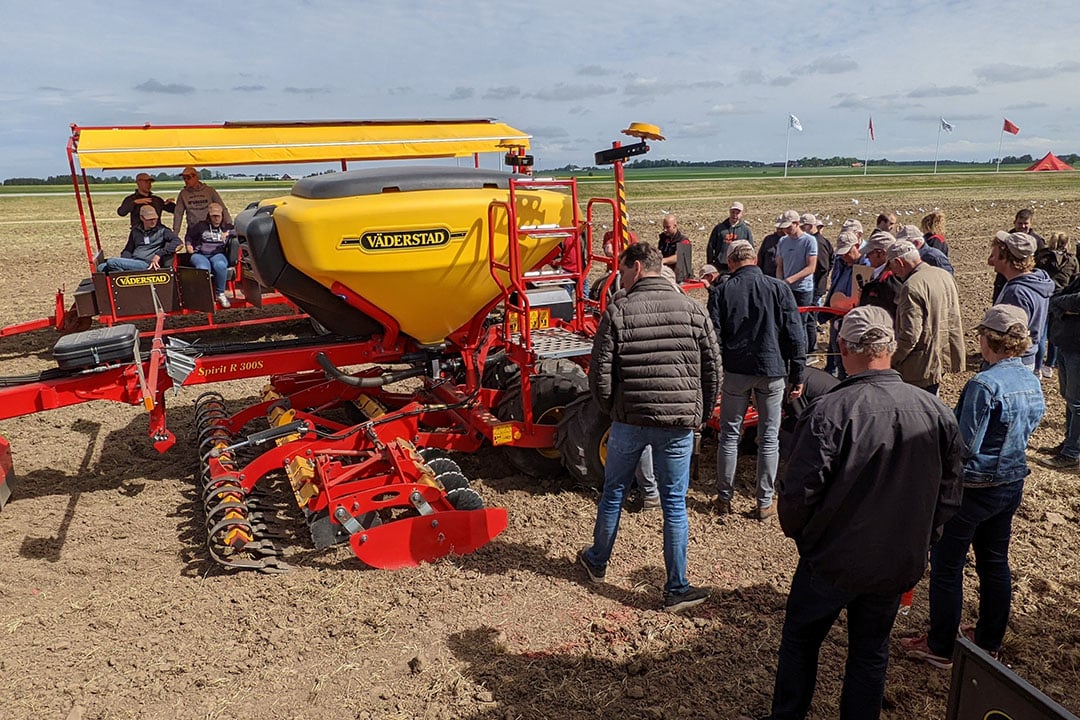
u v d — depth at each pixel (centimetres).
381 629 411
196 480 599
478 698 358
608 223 2523
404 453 499
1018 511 546
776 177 8562
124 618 419
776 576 468
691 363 406
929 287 518
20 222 2841
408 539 470
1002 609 368
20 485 588
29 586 450
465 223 515
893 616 292
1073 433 609
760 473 530
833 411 280
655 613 429
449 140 908
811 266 839
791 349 507
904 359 527
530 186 513
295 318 1029
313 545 498
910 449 275
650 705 356
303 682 371
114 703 354
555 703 357
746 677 376
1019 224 886
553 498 570
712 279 765
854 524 278
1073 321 584
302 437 546
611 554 491
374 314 540
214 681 370
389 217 496
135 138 790
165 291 903
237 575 462
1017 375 344
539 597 444
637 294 407
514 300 582
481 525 490
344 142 863
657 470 424
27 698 357
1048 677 375
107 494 575
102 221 2894
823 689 365
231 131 841
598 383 407
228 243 960
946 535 358
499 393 602
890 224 909
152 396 466
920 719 347
